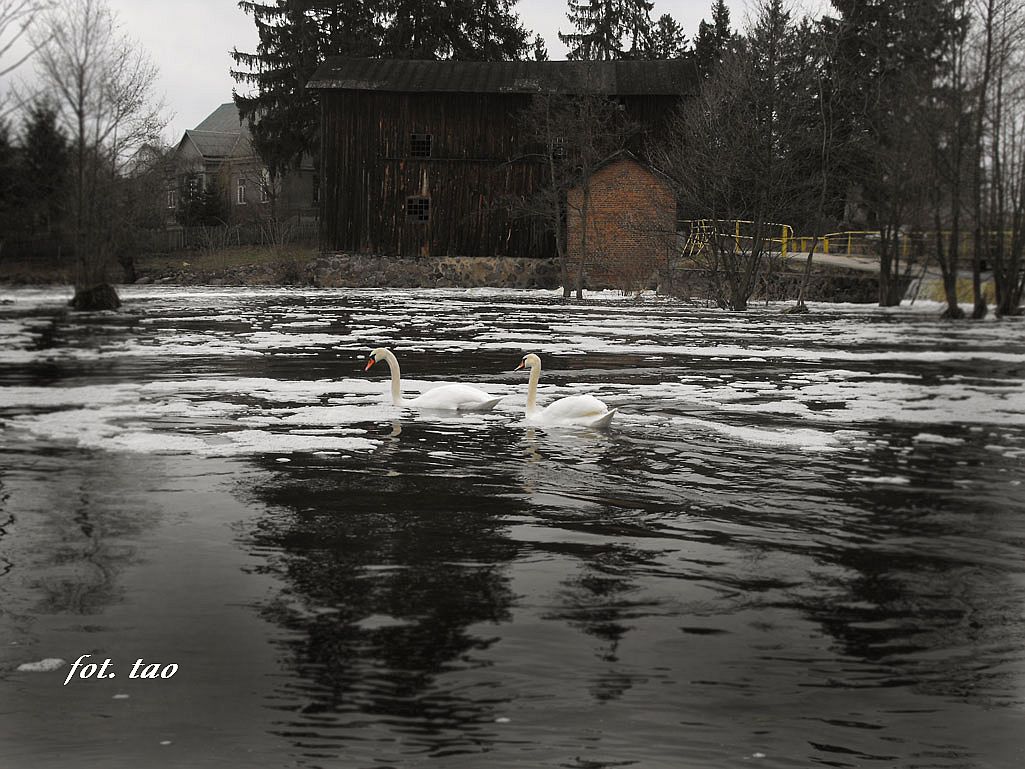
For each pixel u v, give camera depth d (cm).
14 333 2961
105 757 455
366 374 1977
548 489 996
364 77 6612
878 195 5581
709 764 453
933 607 663
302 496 950
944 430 1391
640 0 9706
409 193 6638
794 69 4856
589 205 6356
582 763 452
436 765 450
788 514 911
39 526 834
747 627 621
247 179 9788
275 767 447
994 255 4684
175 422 1369
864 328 3622
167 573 712
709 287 5278
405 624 618
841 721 497
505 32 8850
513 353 2458
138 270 7325
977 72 4316
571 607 651
